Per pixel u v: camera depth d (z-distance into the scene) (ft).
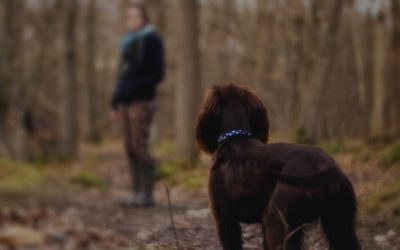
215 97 15.90
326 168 13.29
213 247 19.27
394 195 25.16
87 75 111.34
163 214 26.00
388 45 56.29
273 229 13.39
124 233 21.93
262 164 13.89
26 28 85.92
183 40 44.04
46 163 61.26
